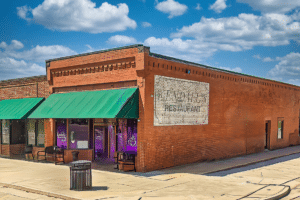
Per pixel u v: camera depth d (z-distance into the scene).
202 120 16.83
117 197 8.73
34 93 18.73
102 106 13.53
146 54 13.34
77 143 16.17
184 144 15.59
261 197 8.80
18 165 15.16
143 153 13.27
